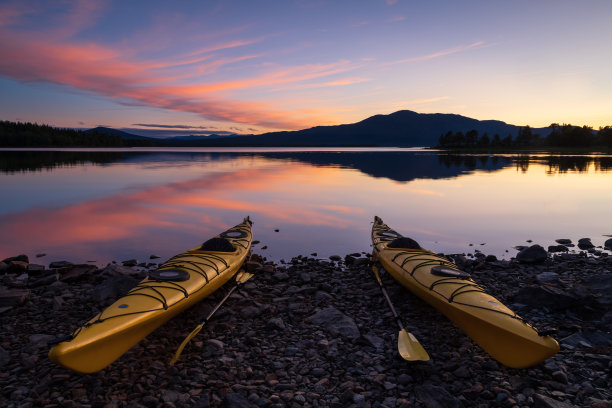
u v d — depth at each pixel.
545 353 5.19
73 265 10.93
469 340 6.58
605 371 5.42
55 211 20.27
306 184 32.94
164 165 55.50
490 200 24.44
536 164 62.03
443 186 31.70
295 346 6.28
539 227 17.19
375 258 10.60
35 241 14.42
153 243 14.25
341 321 7.07
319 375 5.39
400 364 5.71
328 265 11.45
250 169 49.94
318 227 17.14
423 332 6.89
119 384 5.14
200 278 7.55
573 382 5.23
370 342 6.32
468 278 7.28
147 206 21.91
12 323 7.14
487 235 15.75
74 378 5.31
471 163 65.94
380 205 22.67
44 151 113.50
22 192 26.89
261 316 7.55
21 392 4.93
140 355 6.00
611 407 4.48
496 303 6.28
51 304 8.12
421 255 8.94
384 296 8.51
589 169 50.38
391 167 55.72
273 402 4.75
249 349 6.16
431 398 4.79
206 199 24.47
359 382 5.23
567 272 10.42
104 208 21.22
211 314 7.00
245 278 9.05
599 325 6.89
